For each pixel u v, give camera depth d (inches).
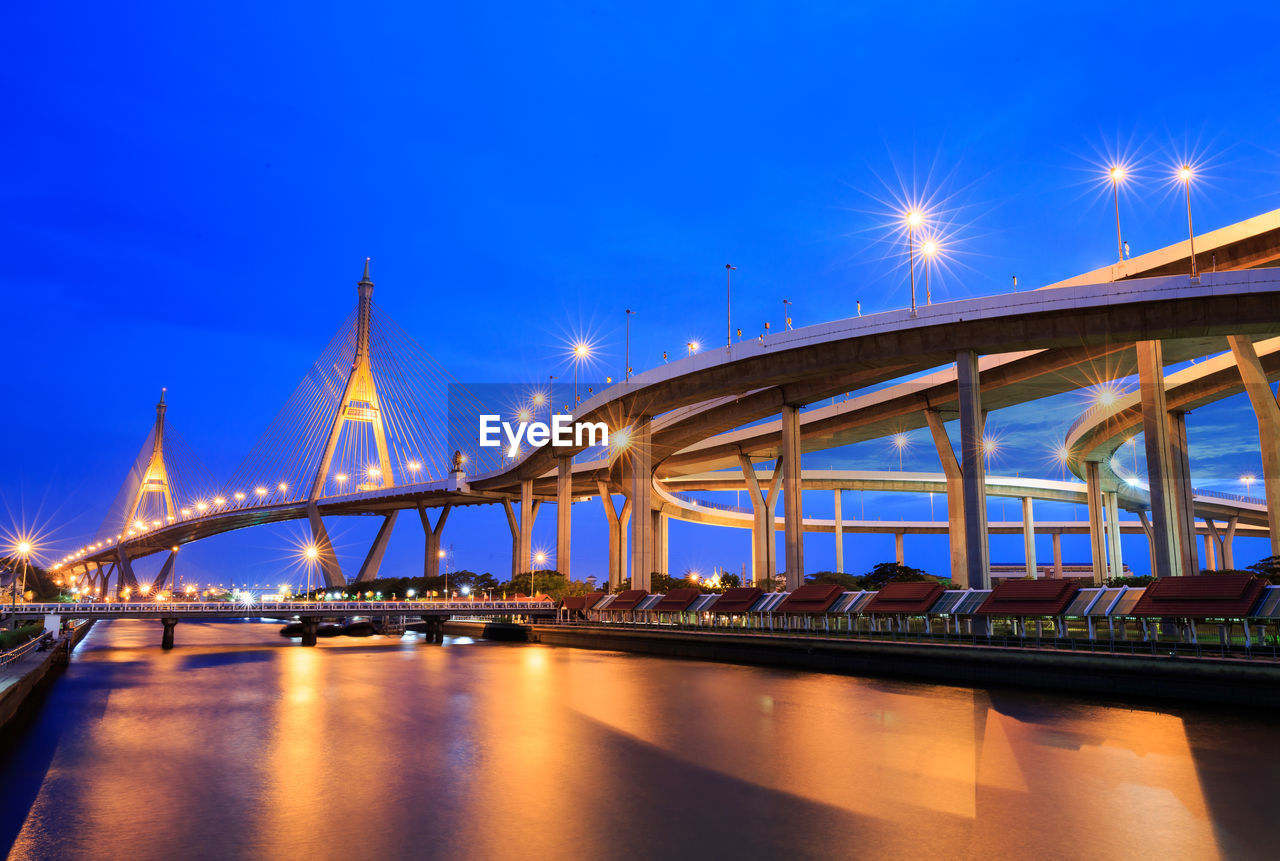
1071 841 879.1
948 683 2089.1
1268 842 871.7
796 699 1866.4
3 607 3265.3
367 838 907.4
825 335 2989.7
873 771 1182.9
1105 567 4360.2
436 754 1323.8
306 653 3393.2
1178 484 3272.6
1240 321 2372.0
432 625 4101.9
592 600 4005.9
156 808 1031.0
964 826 930.7
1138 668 1752.0
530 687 2144.4
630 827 937.5
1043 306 2561.5
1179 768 1170.0
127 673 2598.4
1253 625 1909.4
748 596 3144.7
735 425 3959.2
